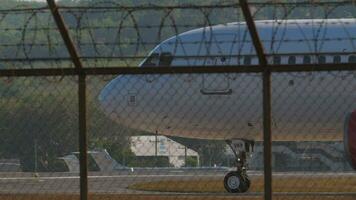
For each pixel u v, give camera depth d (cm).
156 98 12194
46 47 6412
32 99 12681
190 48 11719
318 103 11619
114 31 6425
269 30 11369
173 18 6450
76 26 6291
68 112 18525
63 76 6188
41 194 10875
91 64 6372
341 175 19900
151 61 12000
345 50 11175
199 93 12056
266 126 5981
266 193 5962
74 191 14400
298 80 11600
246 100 11956
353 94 11488
